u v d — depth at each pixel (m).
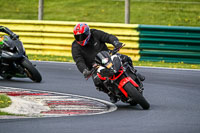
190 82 37.59
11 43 35.03
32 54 54.62
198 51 49.25
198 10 89.62
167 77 39.94
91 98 29.92
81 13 89.06
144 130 19.77
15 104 24.88
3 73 35.97
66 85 35.06
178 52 49.69
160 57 50.22
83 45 26.17
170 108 26.53
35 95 29.70
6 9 92.50
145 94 31.98
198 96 31.42
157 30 50.22
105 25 52.00
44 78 38.34
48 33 54.19
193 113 24.86
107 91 26.70
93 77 26.31
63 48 53.56
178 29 49.62
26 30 54.91
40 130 19.45
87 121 21.80
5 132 18.91
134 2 95.06
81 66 26.02
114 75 25.30
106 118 22.81
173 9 90.12
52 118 22.45
